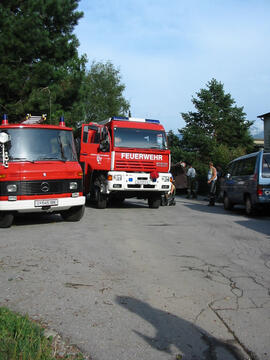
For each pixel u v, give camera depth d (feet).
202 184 80.89
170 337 11.34
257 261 20.27
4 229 29.91
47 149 31.53
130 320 12.49
